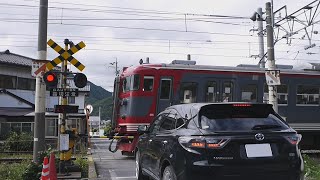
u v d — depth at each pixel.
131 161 13.67
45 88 10.72
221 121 5.30
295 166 5.18
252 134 5.12
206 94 15.48
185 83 15.23
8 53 31.06
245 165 5.00
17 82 28.36
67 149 9.81
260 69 16.39
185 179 5.08
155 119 7.38
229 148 5.01
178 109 6.20
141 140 7.90
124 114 14.99
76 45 9.77
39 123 10.60
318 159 14.46
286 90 16.62
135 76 14.74
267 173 5.06
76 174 9.91
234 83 15.93
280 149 5.16
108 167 12.00
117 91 15.78
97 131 41.69
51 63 9.62
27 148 18.45
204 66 15.64
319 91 17.12
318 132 16.95
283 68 17.83
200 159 4.99
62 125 9.81
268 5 12.52
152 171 6.80
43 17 10.77
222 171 4.95
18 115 25.16
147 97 14.73
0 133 23.48
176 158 5.33
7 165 11.73
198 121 5.32
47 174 7.81
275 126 5.40
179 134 5.46
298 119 16.67
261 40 25.42
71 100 36.97
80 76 9.50
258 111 5.58
